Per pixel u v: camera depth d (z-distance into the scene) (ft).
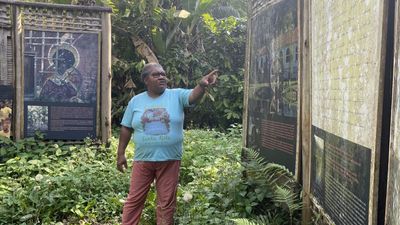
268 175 16.30
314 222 12.53
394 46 7.16
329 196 11.04
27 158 22.99
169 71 39.63
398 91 6.91
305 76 13.17
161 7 41.88
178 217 15.78
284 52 15.12
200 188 17.90
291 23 14.42
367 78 8.32
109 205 17.48
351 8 9.21
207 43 42.93
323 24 11.50
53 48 25.03
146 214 16.47
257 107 18.30
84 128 25.49
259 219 14.46
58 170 20.40
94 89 25.57
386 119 7.87
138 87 41.04
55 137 25.16
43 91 24.99
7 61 24.26
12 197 16.80
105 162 23.06
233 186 16.56
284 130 15.25
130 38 40.16
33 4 24.40
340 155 10.05
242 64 42.98
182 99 14.35
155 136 14.03
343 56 9.77
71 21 25.14
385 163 7.95
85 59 25.41
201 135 30.96
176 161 14.52
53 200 16.89
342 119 9.86
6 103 24.34
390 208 7.23
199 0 40.45
